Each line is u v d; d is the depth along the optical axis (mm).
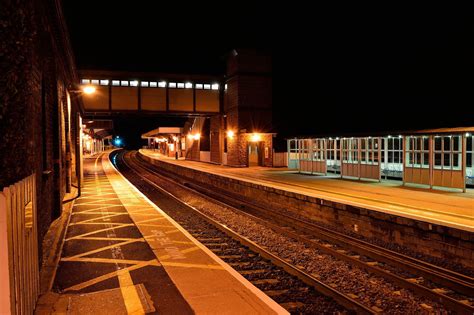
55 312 5426
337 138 23734
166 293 6109
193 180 30922
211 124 41219
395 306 6797
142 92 34500
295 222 13781
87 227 11281
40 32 8711
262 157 34906
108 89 33594
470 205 13133
